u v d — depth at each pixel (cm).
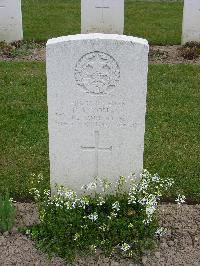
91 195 204
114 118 189
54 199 196
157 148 262
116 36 178
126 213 191
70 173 201
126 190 203
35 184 228
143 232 187
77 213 190
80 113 188
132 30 485
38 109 303
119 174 201
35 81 345
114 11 431
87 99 185
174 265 183
